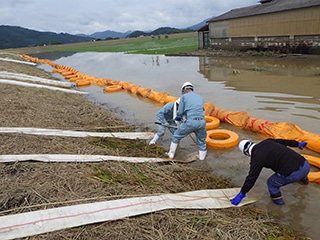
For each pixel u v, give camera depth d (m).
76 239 2.69
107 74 16.66
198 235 2.82
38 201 3.24
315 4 15.44
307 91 8.88
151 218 3.04
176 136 4.93
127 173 4.16
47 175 3.87
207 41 27.14
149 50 32.44
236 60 18.33
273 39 19.22
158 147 5.52
